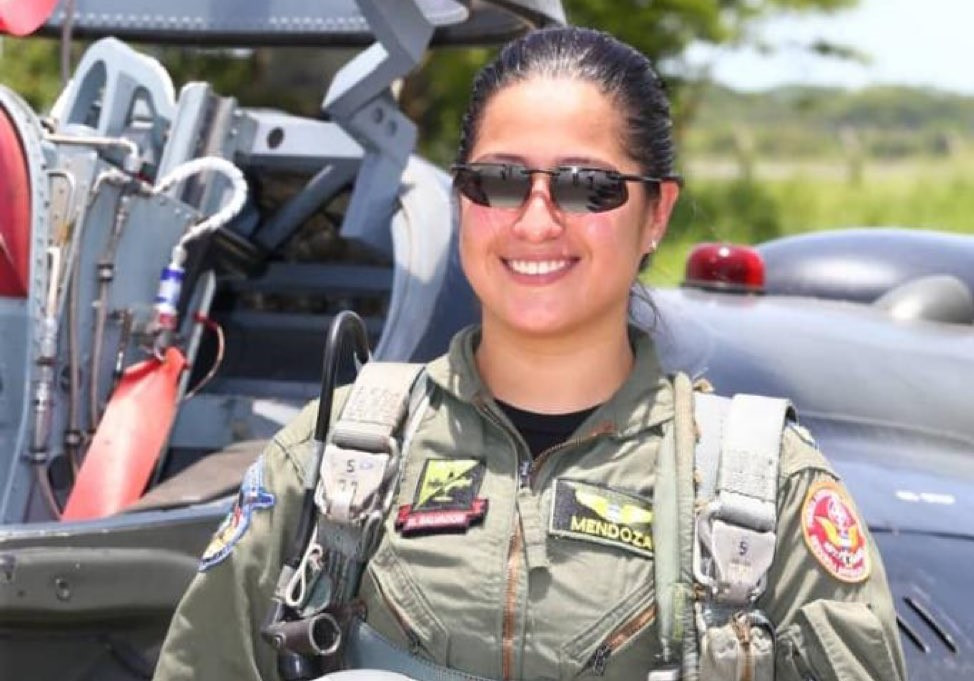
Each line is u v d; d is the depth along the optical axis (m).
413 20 4.58
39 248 4.15
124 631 3.66
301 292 5.35
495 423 2.70
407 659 2.64
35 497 4.18
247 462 4.25
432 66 21.30
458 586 2.61
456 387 2.73
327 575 2.68
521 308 2.69
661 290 5.63
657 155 2.76
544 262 2.69
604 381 2.75
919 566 3.90
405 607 2.64
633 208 2.73
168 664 2.81
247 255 5.10
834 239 6.00
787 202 33.84
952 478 4.38
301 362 5.27
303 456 2.79
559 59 2.74
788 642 2.56
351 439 2.69
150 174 4.79
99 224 4.33
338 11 5.27
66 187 4.23
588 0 23.03
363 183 4.88
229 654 2.79
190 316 4.70
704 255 5.70
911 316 5.47
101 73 4.89
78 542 3.57
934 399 4.77
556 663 2.58
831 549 2.60
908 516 4.10
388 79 4.70
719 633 2.51
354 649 2.70
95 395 4.35
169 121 4.80
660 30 23.64
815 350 4.95
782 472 2.62
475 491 2.67
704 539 2.55
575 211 2.68
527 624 2.59
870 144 45.88
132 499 4.22
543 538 2.62
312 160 5.04
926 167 43.31
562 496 2.64
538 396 2.75
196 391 4.80
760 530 2.52
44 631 3.57
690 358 4.79
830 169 41.06
